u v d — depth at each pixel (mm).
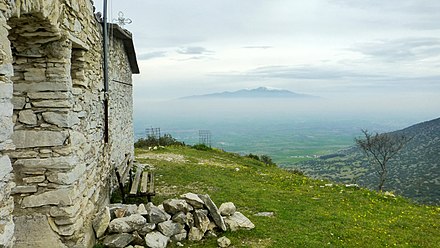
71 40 5988
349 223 9648
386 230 9352
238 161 24344
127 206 7805
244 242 7836
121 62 13227
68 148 5801
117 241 6863
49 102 5730
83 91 6945
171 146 27312
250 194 12344
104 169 9219
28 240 5660
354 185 15680
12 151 5602
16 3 3994
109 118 10273
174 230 7633
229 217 8711
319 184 15812
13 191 5617
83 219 6469
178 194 11883
